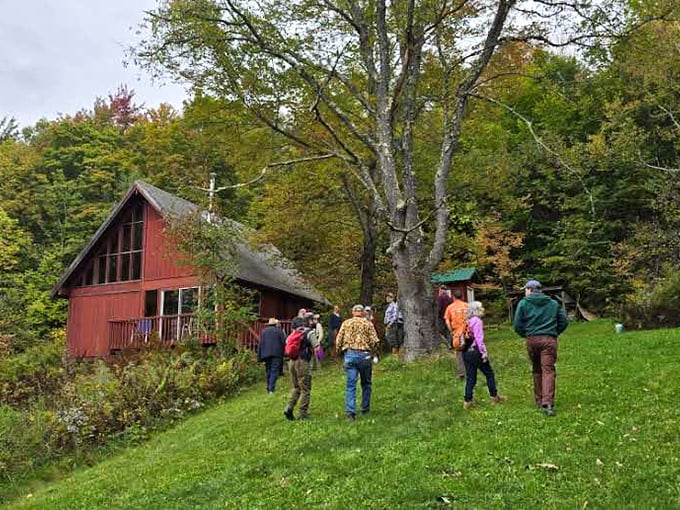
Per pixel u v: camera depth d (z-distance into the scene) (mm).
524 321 9211
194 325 21594
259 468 8336
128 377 15469
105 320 28031
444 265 24625
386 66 16859
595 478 6352
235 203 33844
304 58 17062
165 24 15719
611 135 28203
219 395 16188
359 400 11539
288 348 10867
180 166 34062
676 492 5879
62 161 45562
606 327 20172
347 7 17984
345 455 8219
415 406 10438
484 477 6707
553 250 29250
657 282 22016
